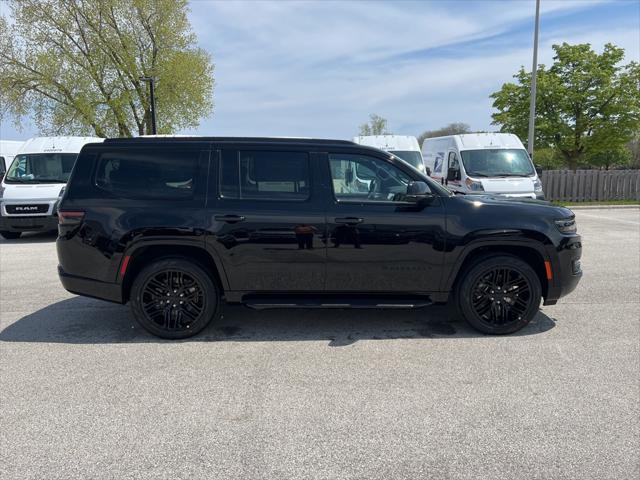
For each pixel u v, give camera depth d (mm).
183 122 29547
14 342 4629
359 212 4535
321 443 2920
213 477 2617
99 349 4449
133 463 2742
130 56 26844
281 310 5617
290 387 3650
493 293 4680
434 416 3207
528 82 26016
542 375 3801
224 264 4566
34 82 26422
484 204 4656
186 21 28312
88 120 26266
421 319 5250
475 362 4074
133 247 4527
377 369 3957
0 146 17297
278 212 4531
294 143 4676
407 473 2635
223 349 4430
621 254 8781
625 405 3314
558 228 4637
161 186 4609
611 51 25234
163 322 4684
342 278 4617
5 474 2646
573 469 2648
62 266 4699
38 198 10758
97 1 25797
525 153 12453
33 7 25172
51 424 3154
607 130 25047
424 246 4559
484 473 2629
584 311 5422
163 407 3363
